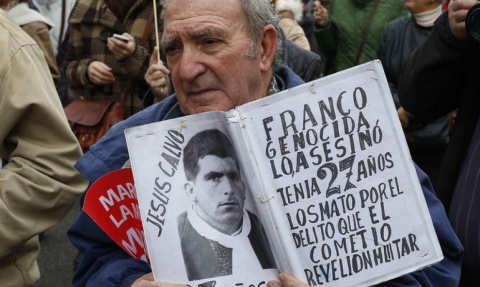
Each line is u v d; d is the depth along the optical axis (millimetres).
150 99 3881
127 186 1953
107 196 1939
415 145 4238
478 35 2432
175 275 1761
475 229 2449
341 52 5262
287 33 4879
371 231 1800
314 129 1797
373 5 5152
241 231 1778
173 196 1779
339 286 1787
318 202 1790
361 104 1810
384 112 1814
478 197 2449
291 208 1783
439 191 2607
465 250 2494
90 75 4199
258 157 1777
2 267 2568
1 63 2445
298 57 3920
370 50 5152
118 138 2123
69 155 2498
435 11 4324
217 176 1787
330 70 5402
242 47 1903
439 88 2656
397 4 5117
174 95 2191
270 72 2025
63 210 2531
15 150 2486
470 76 2562
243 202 1784
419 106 2734
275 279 1771
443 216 2016
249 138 1776
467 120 2557
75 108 4277
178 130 1794
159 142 1791
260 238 1780
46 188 2459
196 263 1762
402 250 1805
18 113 2438
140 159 1783
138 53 4109
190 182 1783
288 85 2092
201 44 1892
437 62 2588
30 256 2629
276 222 1771
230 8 1893
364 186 1804
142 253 1979
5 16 2553
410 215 1810
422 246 1809
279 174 1783
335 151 1799
